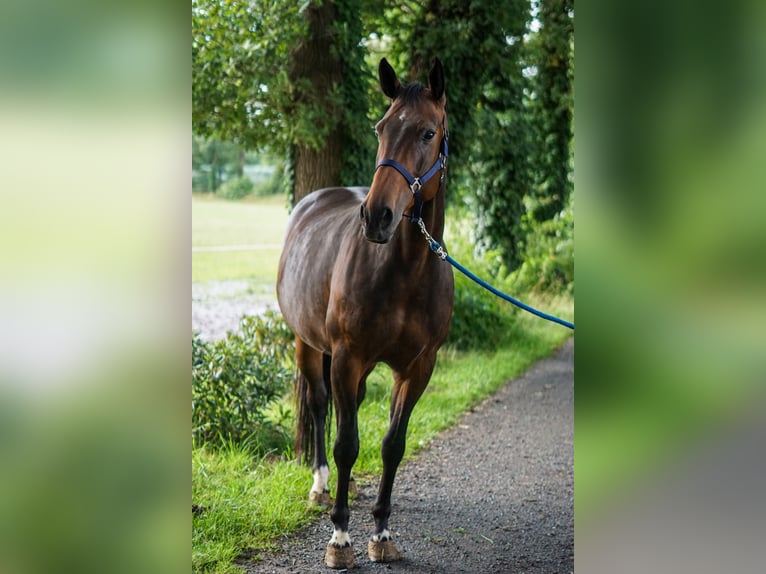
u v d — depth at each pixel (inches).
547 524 145.2
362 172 261.1
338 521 125.2
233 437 177.2
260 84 227.8
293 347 227.1
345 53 250.7
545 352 338.0
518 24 295.4
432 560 127.5
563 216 483.2
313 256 144.5
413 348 123.6
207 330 302.7
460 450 194.9
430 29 285.3
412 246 117.3
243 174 878.4
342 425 125.2
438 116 113.1
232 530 131.0
